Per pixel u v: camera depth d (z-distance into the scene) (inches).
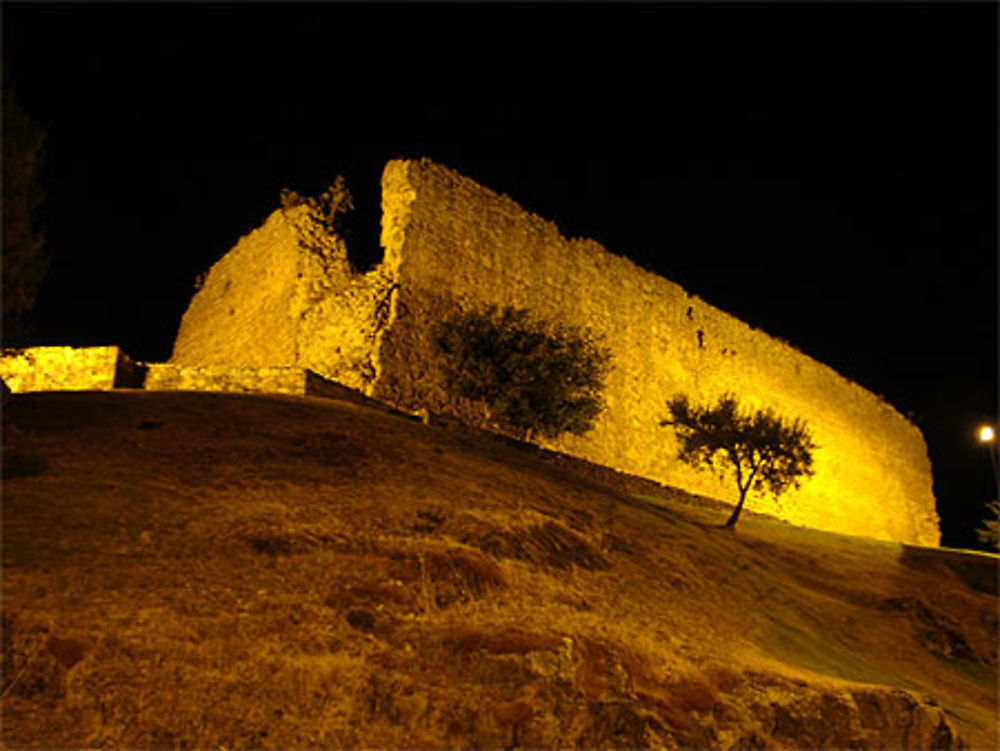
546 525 682.8
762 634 672.4
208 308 1606.8
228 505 547.8
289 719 351.3
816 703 507.8
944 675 807.7
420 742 364.5
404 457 795.4
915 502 2357.3
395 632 421.4
